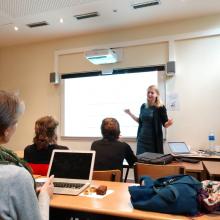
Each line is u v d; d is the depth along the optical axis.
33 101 5.31
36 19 4.13
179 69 4.24
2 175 0.91
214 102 4.04
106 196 1.67
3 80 5.58
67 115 5.01
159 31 4.38
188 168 2.69
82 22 4.29
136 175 2.55
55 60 5.11
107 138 2.62
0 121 0.97
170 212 1.38
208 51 4.08
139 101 4.50
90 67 4.86
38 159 2.35
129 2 3.59
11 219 0.89
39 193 1.27
